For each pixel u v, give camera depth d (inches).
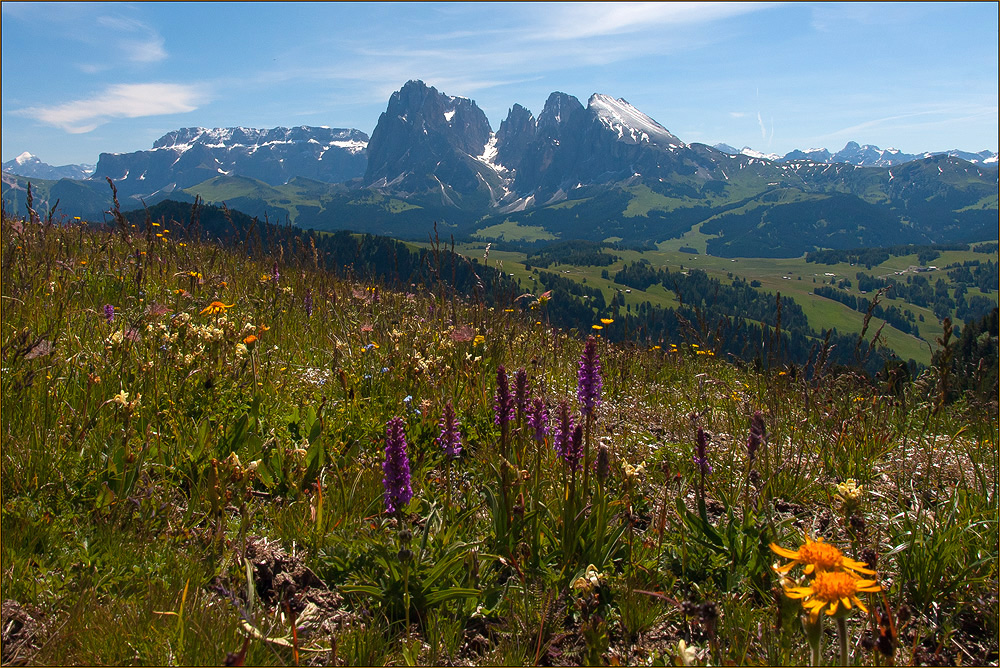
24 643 26.1
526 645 28.6
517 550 33.0
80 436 35.7
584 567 31.9
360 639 27.5
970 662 29.4
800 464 43.8
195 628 26.6
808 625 22.1
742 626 29.5
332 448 40.8
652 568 32.9
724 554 34.0
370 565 31.7
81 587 28.8
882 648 24.5
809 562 22.5
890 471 46.0
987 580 32.4
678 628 30.0
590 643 28.4
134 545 31.0
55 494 33.2
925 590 32.0
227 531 33.1
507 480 34.4
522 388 37.5
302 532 33.6
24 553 29.7
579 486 34.7
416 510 36.5
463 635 29.5
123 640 26.1
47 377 40.5
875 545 35.7
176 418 40.1
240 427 39.3
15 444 35.1
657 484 42.6
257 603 29.3
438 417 44.6
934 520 36.5
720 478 42.8
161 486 35.1
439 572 30.1
